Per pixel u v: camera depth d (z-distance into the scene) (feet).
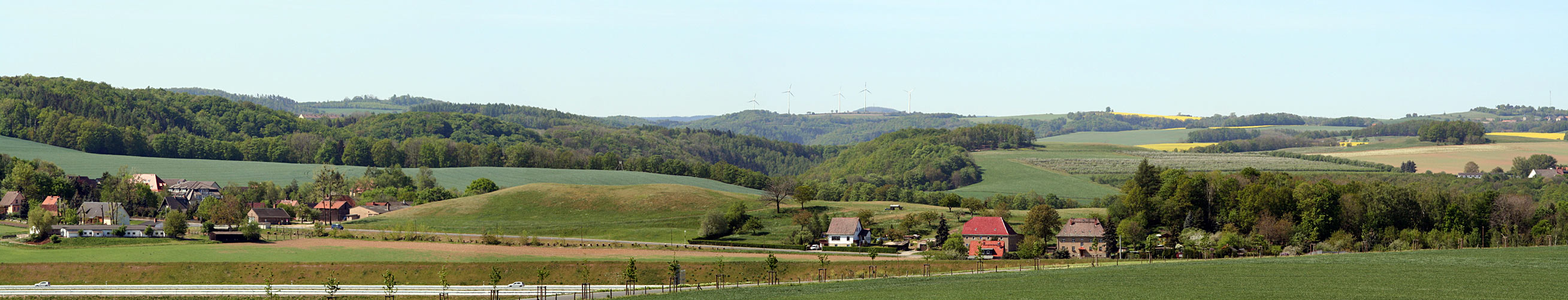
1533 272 333.21
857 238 586.45
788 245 561.02
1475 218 540.11
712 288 381.81
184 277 440.04
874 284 360.07
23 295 397.80
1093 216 591.37
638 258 479.00
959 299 299.38
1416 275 328.70
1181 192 594.65
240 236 568.41
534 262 463.42
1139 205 589.32
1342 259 392.47
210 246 529.04
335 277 443.32
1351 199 559.79
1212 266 379.14
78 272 442.50
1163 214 586.04
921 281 363.35
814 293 336.90
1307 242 518.78
